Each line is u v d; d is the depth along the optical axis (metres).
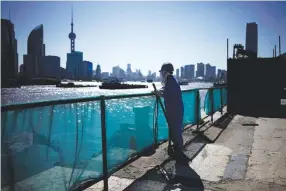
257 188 3.86
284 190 3.79
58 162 2.89
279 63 13.32
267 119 11.44
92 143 3.48
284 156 5.52
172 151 5.48
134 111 5.01
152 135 5.76
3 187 2.30
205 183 4.02
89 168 3.46
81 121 3.22
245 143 6.71
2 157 2.26
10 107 2.26
